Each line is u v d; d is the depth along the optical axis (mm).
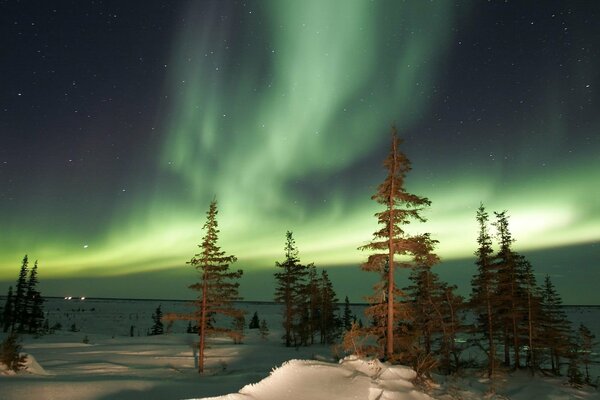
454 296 27125
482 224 31062
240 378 18562
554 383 26734
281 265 47938
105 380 16828
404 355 16438
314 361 11297
